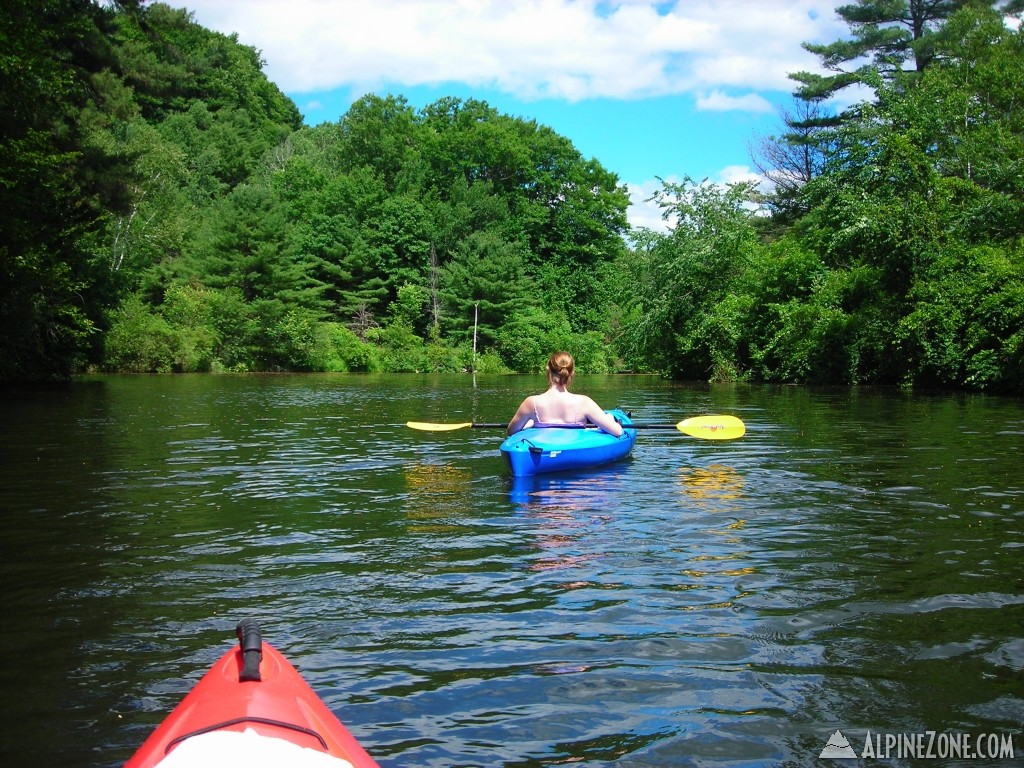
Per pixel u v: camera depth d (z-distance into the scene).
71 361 22.14
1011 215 20.05
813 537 4.75
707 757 2.37
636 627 3.33
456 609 3.55
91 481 6.62
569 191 58.38
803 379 23.42
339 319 47.88
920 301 20.31
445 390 20.80
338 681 2.84
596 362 49.56
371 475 6.95
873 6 39.97
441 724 2.55
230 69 69.19
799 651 3.09
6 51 15.93
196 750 1.69
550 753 2.38
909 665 2.96
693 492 6.13
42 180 17.22
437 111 66.19
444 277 47.78
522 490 6.24
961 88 29.36
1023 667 2.93
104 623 3.38
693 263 27.41
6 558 4.34
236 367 36.22
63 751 2.37
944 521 5.14
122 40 25.42
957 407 13.79
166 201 41.88
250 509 5.57
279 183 55.38
